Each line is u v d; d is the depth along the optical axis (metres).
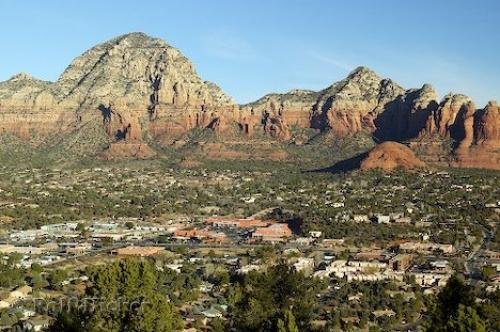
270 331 181.00
